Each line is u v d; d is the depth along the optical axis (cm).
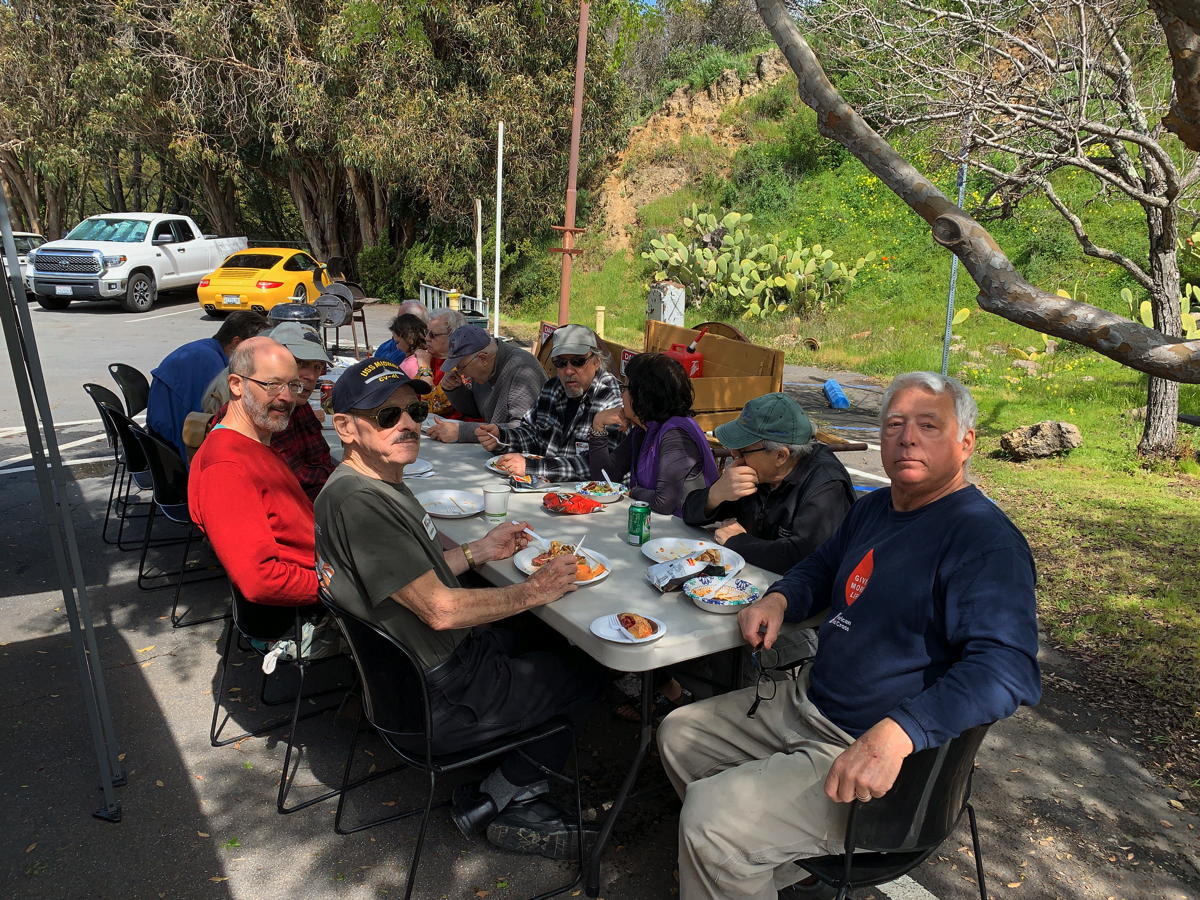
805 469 301
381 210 2219
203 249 1916
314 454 428
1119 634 440
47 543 533
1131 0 692
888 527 232
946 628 207
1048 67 639
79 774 308
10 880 255
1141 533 587
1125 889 267
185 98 1892
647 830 288
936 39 653
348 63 1805
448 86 1938
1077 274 1405
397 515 237
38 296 1756
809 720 229
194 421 394
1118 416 919
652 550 296
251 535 289
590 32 1961
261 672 387
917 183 313
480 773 315
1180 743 349
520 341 1562
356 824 287
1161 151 577
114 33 2028
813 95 331
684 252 1838
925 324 1491
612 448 421
